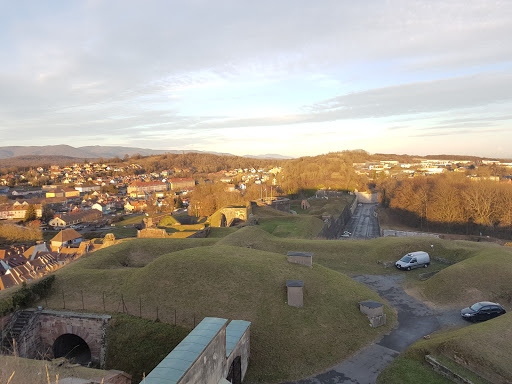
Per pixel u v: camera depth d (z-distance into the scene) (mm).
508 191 96375
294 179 190500
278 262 38281
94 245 87062
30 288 31594
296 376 24266
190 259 36531
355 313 31797
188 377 16203
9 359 19859
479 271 38656
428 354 25484
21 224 163875
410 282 41469
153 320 27625
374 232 107938
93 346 27688
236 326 25328
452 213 99750
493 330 26172
